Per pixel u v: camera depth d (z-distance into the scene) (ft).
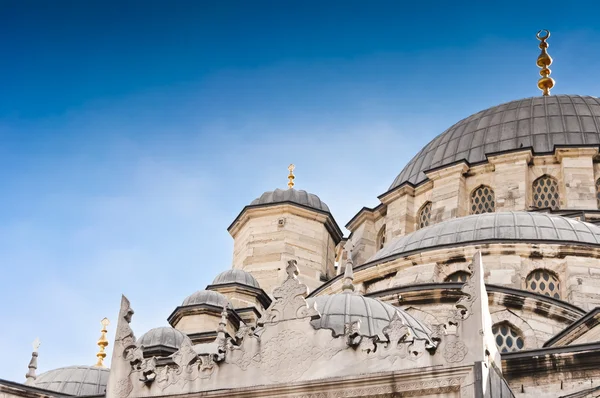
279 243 175.63
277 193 184.65
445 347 79.05
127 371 89.10
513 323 120.37
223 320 107.55
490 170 170.71
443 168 172.45
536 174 168.86
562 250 134.62
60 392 124.77
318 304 96.02
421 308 124.88
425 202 175.22
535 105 188.03
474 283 80.59
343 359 82.43
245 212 180.65
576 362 95.91
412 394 78.59
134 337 90.79
